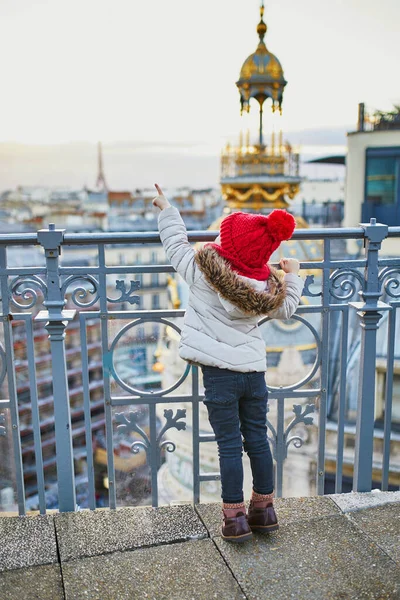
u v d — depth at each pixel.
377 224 2.59
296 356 9.75
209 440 2.70
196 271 2.19
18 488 2.60
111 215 56.22
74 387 14.08
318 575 2.14
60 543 2.36
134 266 2.49
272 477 2.40
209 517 2.54
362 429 2.74
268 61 20.89
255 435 2.37
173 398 2.64
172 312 2.55
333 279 2.65
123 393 2.67
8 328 2.48
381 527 2.46
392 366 2.72
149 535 2.41
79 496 14.55
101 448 14.91
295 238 2.54
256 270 2.16
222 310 2.21
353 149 24.05
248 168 22.16
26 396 16.72
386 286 2.66
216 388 2.26
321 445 2.79
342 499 2.69
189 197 52.81
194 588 2.08
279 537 2.39
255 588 2.07
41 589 2.09
